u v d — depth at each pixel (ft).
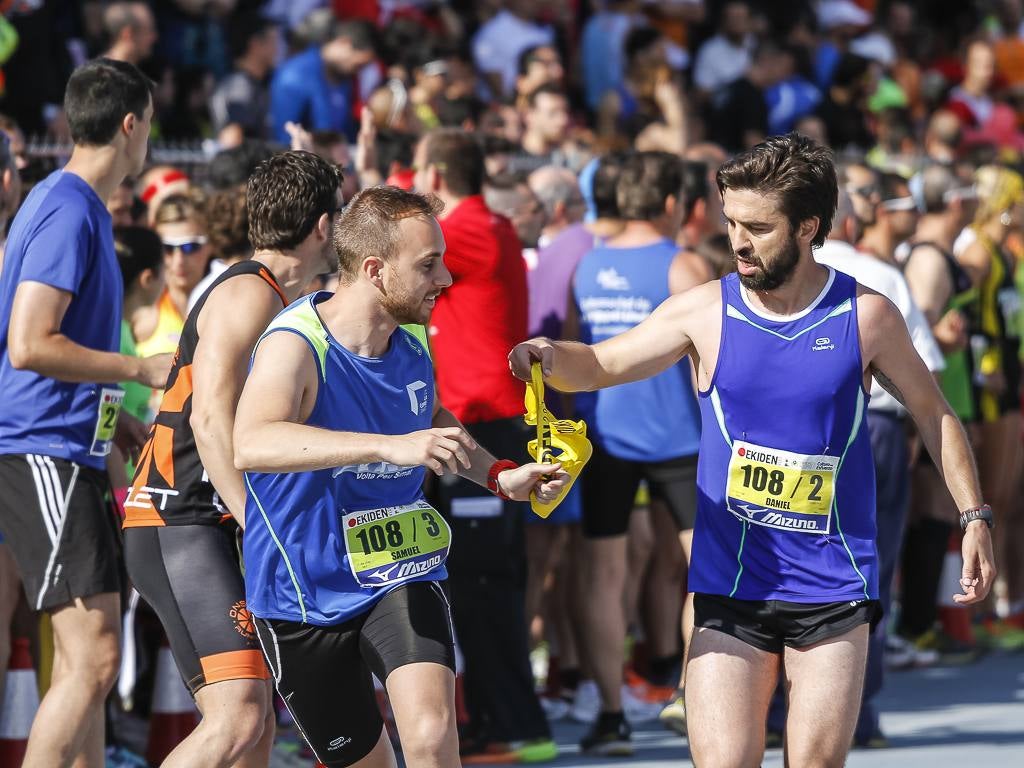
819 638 37.70
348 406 37.37
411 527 38.65
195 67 96.89
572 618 69.97
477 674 61.00
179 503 41.93
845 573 37.78
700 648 38.27
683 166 72.74
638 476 62.90
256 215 43.24
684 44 135.54
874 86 133.28
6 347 47.47
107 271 47.85
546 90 97.35
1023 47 147.64
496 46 119.14
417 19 111.55
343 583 37.99
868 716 64.64
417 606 37.93
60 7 97.14
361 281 37.42
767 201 36.45
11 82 88.07
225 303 41.11
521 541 61.36
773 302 38.01
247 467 35.45
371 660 37.88
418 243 36.96
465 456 34.24
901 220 75.61
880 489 63.57
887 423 63.72
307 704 39.01
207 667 40.73
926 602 85.30
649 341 39.45
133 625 60.80
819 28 142.31
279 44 106.63
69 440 46.83
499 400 60.64
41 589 46.16
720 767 36.29
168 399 42.50
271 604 38.22
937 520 84.64
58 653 46.52
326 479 37.47
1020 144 139.74
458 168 61.16
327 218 43.45
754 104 116.37
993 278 87.66
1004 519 90.99
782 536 37.93
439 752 35.94
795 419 37.65
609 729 62.95
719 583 38.47
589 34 123.75
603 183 67.97
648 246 62.90
